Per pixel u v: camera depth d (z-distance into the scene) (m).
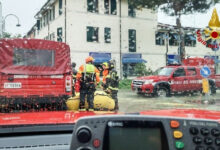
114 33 27.66
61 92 7.80
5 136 1.38
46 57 7.75
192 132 0.90
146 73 26.53
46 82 7.70
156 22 30.42
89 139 0.87
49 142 1.33
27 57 7.55
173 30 31.00
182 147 0.88
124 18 28.34
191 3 24.77
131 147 0.89
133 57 28.81
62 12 25.66
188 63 15.92
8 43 7.37
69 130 1.45
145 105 11.41
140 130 0.90
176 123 0.91
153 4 25.44
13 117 1.71
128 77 28.42
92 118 0.90
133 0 26.14
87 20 26.02
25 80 7.48
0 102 7.12
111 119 0.90
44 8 29.72
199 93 16.45
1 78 7.26
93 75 7.37
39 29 36.00
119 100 13.29
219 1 24.39
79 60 25.62
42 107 7.50
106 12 27.23
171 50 31.61
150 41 30.12
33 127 1.41
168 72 14.77
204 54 34.25
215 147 0.89
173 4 24.97
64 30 25.33
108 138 0.89
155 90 14.16
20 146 1.29
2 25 20.22
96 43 26.53
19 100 7.27
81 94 7.32
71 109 7.44
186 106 11.12
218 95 16.27
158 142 0.90
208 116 1.38
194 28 31.31
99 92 7.59
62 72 7.85
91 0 26.23
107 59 26.58
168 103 12.07
